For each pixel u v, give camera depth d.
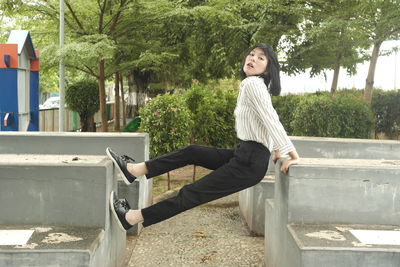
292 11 8.92
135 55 12.10
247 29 10.66
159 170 2.97
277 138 2.68
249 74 2.91
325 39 8.73
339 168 2.92
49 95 39.31
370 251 2.48
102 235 2.82
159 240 4.45
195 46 12.63
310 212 2.94
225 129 7.58
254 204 4.59
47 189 2.92
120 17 11.44
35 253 2.45
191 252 4.12
